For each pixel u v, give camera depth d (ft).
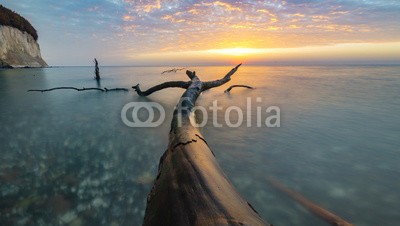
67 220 11.53
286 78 105.91
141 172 16.55
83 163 18.02
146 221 8.45
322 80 92.07
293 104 41.68
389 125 27.73
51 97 53.67
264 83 81.97
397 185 14.67
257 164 17.88
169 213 7.57
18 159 18.66
